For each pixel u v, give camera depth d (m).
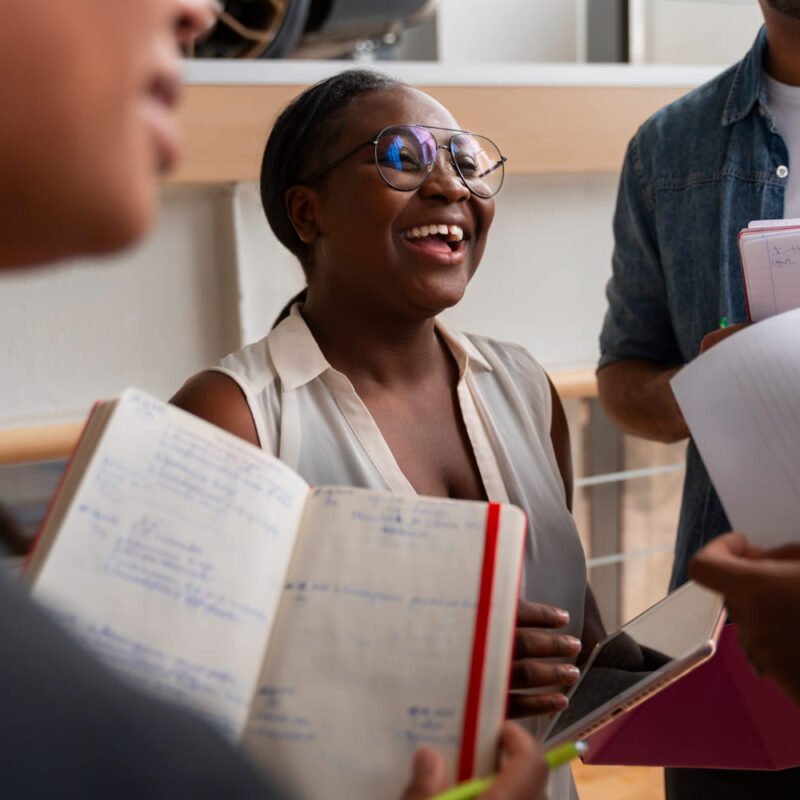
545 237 2.02
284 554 0.65
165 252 1.74
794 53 1.13
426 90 1.81
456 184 0.91
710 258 1.22
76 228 0.35
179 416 0.65
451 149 0.93
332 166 0.92
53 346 1.69
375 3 2.20
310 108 0.96
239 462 0.65
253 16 2.00
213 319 1.80
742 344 0.74
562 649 0.80
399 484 0.90
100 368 1.73
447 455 0.96
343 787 0.58
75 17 0.33
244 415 0.89
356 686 0.61
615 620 2.17
